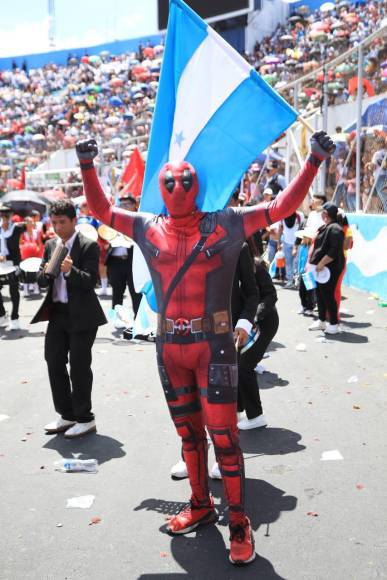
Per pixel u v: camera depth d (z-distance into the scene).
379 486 3.69
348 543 3.09
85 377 4.61
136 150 12.32
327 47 25.88
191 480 3.28
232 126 3.40
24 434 4.74
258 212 2.96
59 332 4.64
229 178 3.44
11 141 37.03
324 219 7.76
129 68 42.91
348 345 7.27
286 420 4.84
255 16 33.03
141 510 3.50
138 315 4.50
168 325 3.01
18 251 9.35
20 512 3.50
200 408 3.24
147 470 4.03
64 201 4.50
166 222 3.05
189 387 3.17
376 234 10.41
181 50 3.54
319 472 3.90
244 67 3.33
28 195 14.92
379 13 26.23
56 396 4.70
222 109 3.43
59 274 4.46
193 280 2.95
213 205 3.51
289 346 7.32
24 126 40.28
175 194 2.86
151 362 6.84
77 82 44.94
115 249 8.50
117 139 24.66
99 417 5.07
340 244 7.54
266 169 16.59
